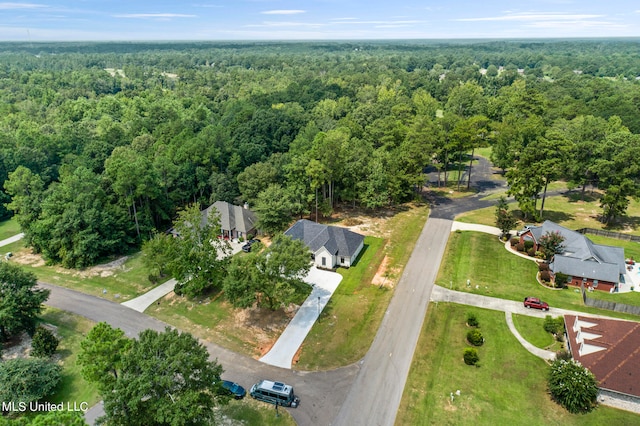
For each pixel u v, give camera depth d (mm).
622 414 33938
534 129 100000
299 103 154375
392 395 36469
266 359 41250
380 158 80125
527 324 46000
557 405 35062
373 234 70875
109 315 49188
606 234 68938
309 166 71938
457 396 36125
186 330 46094
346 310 49281
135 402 26688
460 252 63594
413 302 50656
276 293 44375
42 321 47844
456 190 94562
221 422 33688
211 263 50844
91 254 61000
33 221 64625
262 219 66750
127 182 64625
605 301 48500
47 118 138125
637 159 68000
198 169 79750
